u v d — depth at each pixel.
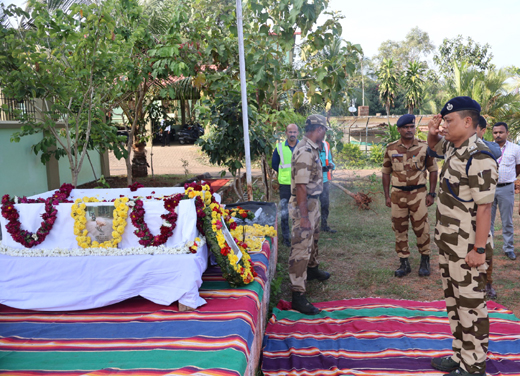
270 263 4.52
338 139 12.20
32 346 2.57
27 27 6.34
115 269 3.07
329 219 8.50
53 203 3.21
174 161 20.12
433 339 3.47
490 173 2.60
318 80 8.84
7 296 3.12
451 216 2.80
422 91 40.12
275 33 8.57
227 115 7.16
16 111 6.41
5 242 3.29
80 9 5.72
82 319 2.96
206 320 2.82
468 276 2.74
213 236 3.25
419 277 5.16
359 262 5.77
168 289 3.04
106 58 6.08
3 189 8.12
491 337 3.52
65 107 6.37
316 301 4.52
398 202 5.06
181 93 11.80
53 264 3.10
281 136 9.38
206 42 8.90
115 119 19.47
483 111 16.45
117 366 2.30
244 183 11.09
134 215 3.14
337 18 8.71
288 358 3.25
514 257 5.68
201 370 2.19
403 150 4.98
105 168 13.52
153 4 9.66
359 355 3.24
